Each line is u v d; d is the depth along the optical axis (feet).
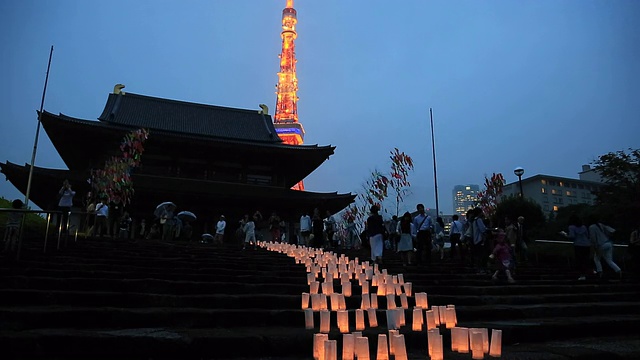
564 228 154.71
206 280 30.37
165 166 118.21
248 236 65.36
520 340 21.38
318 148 122.52
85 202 95.71
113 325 19.03
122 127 116.78
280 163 127.34
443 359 16.11
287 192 120.67
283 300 24.66
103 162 113.09
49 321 18.04
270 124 156.35
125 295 22.39
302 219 71.87
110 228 78.13
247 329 20.06
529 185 283.79
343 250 64.34
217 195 106.52
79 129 105.81
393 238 65.21
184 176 119.24
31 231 52.95
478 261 45.16
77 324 18.47
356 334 14.75
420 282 35.50
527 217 106.32
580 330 23.63
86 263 32.32
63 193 47.70
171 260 35.96
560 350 18.49
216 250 50.83
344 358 14.53
